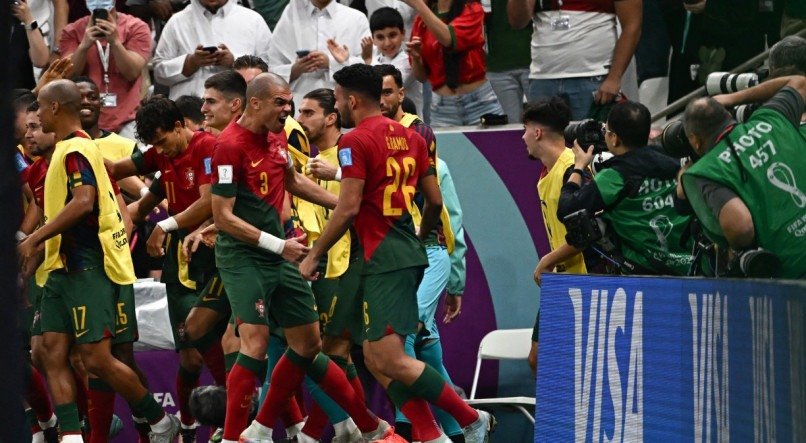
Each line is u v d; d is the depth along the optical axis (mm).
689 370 14438
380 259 19938
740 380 12586
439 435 20344
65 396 22922
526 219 27578
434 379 20078
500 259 27688
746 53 26547
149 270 29141
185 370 24875
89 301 22594
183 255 24125
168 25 32688
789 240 13219
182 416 25375
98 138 26203
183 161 23781
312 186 22641
